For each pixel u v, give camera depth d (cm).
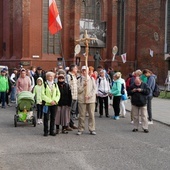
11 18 3494
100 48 3741
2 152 891
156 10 3697
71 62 3488
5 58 3584
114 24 3753
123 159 838
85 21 3606
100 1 3722
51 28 1950
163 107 1961
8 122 1406
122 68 3809
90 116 1152
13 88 2159
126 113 1736
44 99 1103
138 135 1154
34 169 746
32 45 3319
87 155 871
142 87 1205
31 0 3297
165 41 3753
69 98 1159
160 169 762
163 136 1143
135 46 3884
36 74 1889
